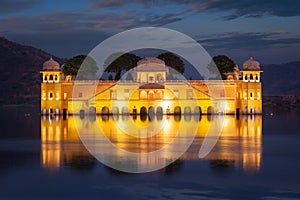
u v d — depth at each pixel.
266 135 68.25
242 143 58.22
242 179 37.19
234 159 45.81
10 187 35.16
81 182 36.53
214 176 38.25
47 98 118.06
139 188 34.78
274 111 161.88
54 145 56.34
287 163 43.62
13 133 71.94
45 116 115.25
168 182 36.38
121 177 38.03
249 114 119.44
